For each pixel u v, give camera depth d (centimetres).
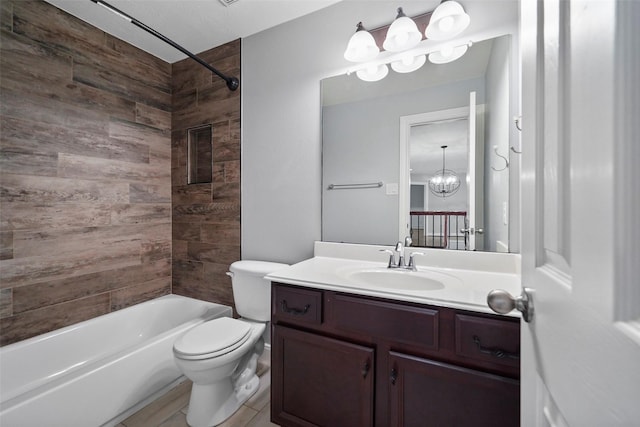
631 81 24
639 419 22
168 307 217
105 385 133
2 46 148
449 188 144
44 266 165
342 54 166
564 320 38
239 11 173
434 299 95
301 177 180
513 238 129
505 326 86
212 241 215
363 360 105
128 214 206
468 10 138
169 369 161
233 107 203
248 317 178
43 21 162
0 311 150
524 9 58
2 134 148
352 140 166
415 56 149
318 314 114
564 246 38
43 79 162
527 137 55
